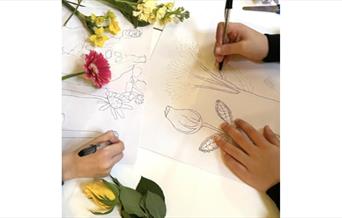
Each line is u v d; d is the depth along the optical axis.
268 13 0.67
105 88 0.56
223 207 0.51
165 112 0.56
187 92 0.58
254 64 0.62
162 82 0.58
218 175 0.53
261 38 0.62
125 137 0.54
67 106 0.54
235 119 0.57
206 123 0.56
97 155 0.49
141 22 0.60
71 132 0.53
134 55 0.59
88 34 0.59
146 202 0.48
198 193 0.51
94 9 0.60
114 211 0.49
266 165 0.53
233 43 0.61
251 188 0.52
